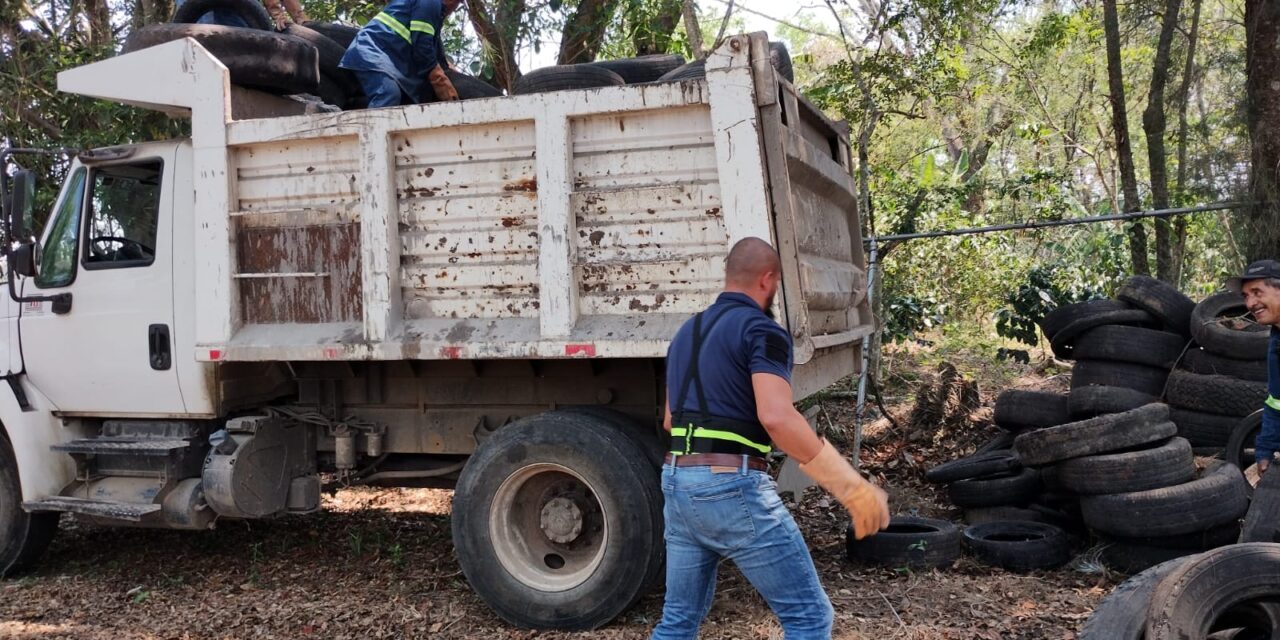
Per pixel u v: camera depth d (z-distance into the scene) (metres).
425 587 5.60
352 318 5.02
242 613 5.23
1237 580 3.46
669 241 4.53
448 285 4.86
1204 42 11.67
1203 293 13.05
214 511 5.64
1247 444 6.04
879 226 11.38
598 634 4.68
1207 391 6.35
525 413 5.41
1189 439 6.47
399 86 5.97
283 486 5.67
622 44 11.45
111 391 5.76
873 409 9.43
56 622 5.20
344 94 6.48
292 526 7.20
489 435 5.37
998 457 6.49
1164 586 3.45
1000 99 17.69
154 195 5.73
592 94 4.52
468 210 4.80
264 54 5.36
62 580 5.98
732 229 4.36
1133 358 6.88
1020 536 5.82
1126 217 8.02
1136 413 5.37
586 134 4.61
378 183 4.84
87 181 5.89
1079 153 19.77
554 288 4.61
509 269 4.77
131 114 9.29
